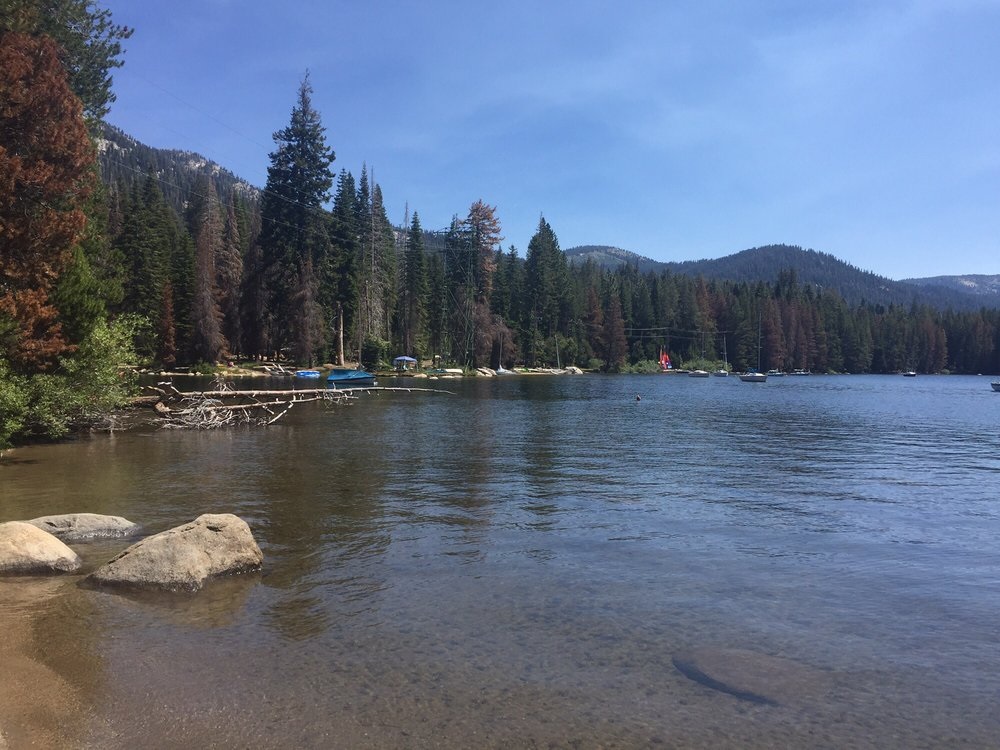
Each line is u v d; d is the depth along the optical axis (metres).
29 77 15.67
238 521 8.16
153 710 4.72
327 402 40.66
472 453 18.83
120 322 21.80
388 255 96.56
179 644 5.86
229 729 4.50
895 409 40.69
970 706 4.99
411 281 89.88
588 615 6.66
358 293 78.81
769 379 110.44
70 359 18.91
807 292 157.38
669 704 4.93
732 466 16.86
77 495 12.26
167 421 26.16
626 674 5.40
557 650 5.84
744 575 8.02
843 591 7.50
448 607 6.83
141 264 64.06
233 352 76.69
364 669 5.42
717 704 4.95
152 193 75.44
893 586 7.69
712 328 130.25
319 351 74.25
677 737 4.49
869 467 16.97
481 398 46.22
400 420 29.45
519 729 4.55
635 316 127.88
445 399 44.81
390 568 8.11
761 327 131.50
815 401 48.59
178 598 7.03
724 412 36.12
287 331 68.38
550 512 11.32
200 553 7.57
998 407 43.50
